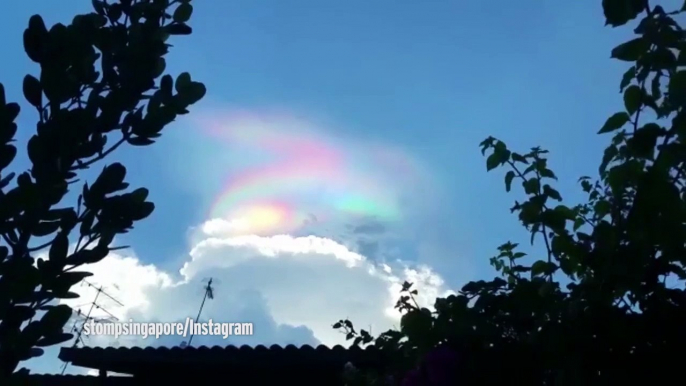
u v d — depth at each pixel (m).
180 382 9.59
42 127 2.12
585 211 2.44
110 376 9.64
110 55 2.29
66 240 2.06
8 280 1.94
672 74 1.85
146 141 2.31
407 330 2.37
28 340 1.94
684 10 1.84
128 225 2.19
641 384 1.91
